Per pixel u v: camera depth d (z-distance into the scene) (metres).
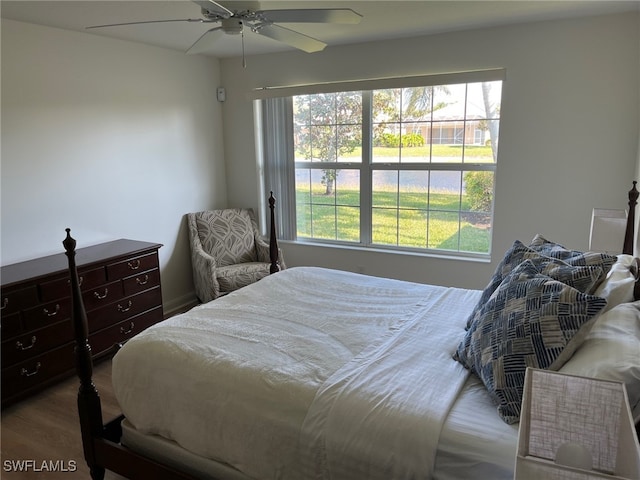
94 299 3.08
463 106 3.78
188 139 4.31
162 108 4.00
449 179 3.94
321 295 2.60
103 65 3.47
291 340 2.00
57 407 2.71
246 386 1.69
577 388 1.12
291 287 2.73
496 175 3.63
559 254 1.92
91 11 2.71
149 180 3.96
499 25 3.34
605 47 3.12
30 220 3.10
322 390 1.60
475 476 1.32
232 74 4.53
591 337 1.48
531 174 3.50
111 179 3.62
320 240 4.64
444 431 1.39
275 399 1.62
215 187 4.69
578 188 3.38
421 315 2.26
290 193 4.60
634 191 2.35
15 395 2.68
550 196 3.47
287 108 4.41
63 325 2.89
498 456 1.30
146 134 3.88
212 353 1.88
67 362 2.94
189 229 4.31
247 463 1.66
